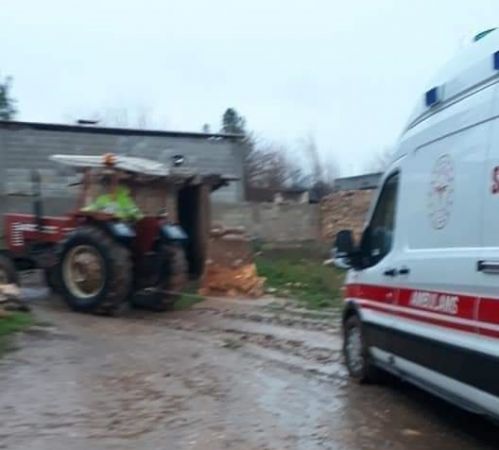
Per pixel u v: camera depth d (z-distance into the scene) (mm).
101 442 5703
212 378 7922
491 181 5152
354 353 8055
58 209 18688
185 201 17641
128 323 11789
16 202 18672
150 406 6734
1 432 5898
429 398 7328
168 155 24750
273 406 6918
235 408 6781
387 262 7082
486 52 5484
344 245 7797
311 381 8008
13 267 13906
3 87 41094
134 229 13148
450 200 5777
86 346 9422
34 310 12773
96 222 12938
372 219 7652
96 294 12602
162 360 8750
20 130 22672
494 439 6082
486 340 5137
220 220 23984
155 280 13375
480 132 5371
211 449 5617
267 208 24688
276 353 9500
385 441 5984
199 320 12320
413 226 6512
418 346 6277
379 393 7512
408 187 6688
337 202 25281
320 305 14336
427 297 6098
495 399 5059
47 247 13867
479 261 5215
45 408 6570
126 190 13609
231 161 25797
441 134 6020
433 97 6289
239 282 15672
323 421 6496
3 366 8078
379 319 7230
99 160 13766
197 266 17531
